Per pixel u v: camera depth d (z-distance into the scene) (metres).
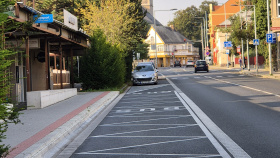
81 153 8.27
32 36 18.81
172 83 35.59
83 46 27.77
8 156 7.39
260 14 50.09
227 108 15.45
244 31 51.12
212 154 7.66
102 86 28.39
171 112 15.14
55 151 8.78
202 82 34.75
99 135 10.61
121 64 30.67
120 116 14.70
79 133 11.30
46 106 17.86
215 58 105.12
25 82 20.91
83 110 15.72
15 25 6.11
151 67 36.78
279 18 42.62
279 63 46.56
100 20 38.22
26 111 16.02
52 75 25.83
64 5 43.66
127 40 38.66
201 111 14.89
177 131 10.67
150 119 13.45
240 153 7.64
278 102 16.75
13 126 11.63
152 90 28.28
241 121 11.91
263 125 10.98
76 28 23.06
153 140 9.48
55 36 19.48
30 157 7.49
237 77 40.41
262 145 8.34
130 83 36.91
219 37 89.25
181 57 135.00
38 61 25.11
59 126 11.41
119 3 39.41
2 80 5.65
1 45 5.77
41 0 43.12
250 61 68.62
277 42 46.38
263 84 28.58
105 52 28.50
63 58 30.25
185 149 8.24
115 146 8.91
